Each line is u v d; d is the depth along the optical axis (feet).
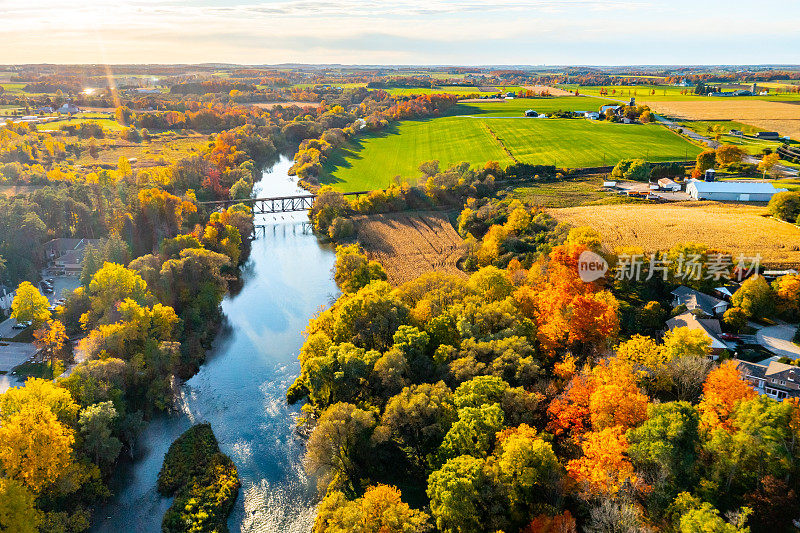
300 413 310.65
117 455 258.78
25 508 203.72
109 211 517.55
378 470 255.29
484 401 238.89
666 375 253.85
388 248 536.01
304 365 296.71
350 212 636.07
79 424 252.21
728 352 297.74
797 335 314.14
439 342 304.09
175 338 355.56
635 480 192.54
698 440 203.62
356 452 261.65
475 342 285.43
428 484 221.66
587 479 198.49
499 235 471.21
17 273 430.61
